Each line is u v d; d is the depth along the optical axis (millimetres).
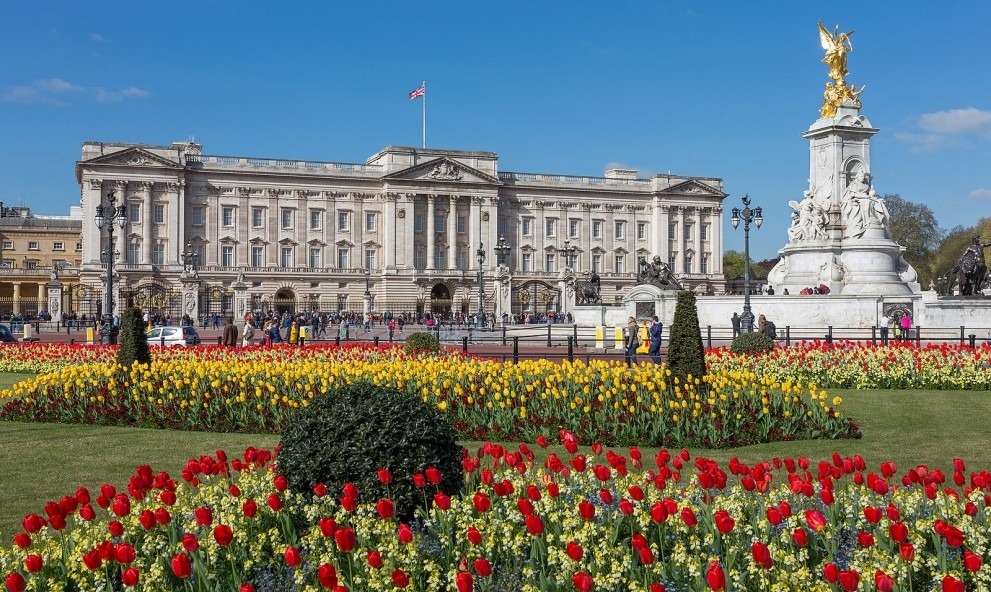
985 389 28234
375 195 139625
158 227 126062
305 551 9492
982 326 50844
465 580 7473
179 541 9500
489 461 16469
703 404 20281
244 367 23938
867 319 49906
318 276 135375
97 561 8055
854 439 19422
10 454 18312
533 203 149750
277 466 11320
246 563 9000
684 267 156375
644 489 11039
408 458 10977
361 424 11148
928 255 151875
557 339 59719
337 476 10875
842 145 56594
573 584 8391
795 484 9984
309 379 22734
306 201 135750
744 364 30375
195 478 11188
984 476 10242
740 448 18531
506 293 111375
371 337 79500
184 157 127625
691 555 9070
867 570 8453
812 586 8414
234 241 131500
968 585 8680
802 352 30219
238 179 132000
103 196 122938
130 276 122750
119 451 18656
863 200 55344
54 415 22953
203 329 101000
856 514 10094
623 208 155000
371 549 9352
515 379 23422
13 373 36219
